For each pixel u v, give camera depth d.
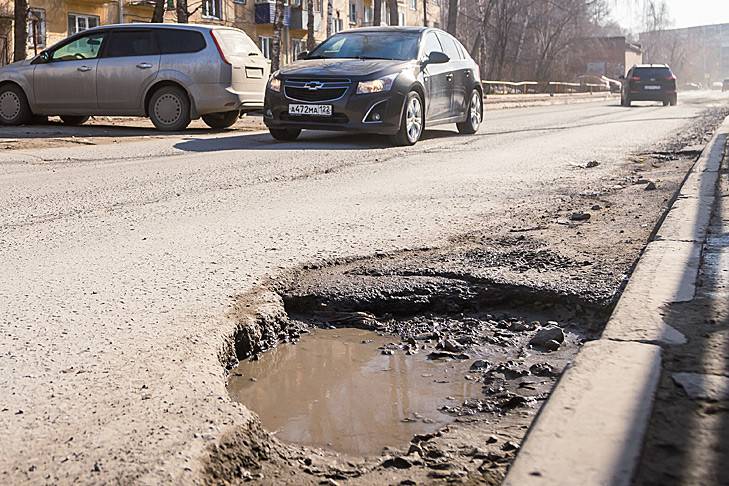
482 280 3.31
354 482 1.72
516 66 48.00
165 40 11.69
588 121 15.41
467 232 4.37
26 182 6.45
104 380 2.16
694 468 1.38
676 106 25.72
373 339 2.86
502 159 8.14
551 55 47.78
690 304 2.44
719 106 24.34
